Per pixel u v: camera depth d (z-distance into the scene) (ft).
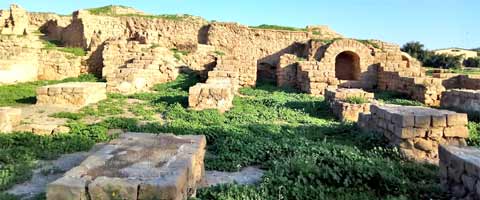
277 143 28.94
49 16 98.02
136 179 14.93
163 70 68.49
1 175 20.93
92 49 74.90
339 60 90.33
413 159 26.37
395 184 20.26
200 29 94.89
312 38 93.30
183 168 16.55
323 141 29.40
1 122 31.27
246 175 23.66
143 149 19.52
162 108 46.65
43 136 30.35
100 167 16.40
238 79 70.23
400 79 69.67
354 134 34.01
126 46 70.38
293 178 20.84
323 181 20.74
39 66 72.02
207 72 69.62
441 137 27.40
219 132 32.68
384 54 84.12
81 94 46.42
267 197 18.69
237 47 93.56
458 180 18.44
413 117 27.32
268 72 86.99
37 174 22.26
